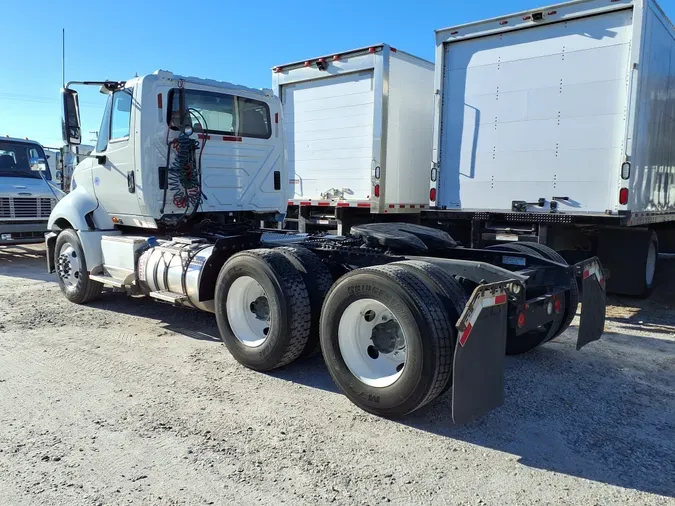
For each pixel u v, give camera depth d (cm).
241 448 327
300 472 300
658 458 321
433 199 791
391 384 359
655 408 394
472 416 334
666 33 736
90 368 465
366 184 921
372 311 392
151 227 618
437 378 339
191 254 536
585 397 413
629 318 668
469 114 758
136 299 737
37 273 977
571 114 676
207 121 618
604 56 650
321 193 982
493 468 308
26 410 378
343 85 936
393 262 412
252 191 668
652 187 745
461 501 275
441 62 771
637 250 735
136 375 449
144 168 584
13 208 1088
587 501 276
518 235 729
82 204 678
